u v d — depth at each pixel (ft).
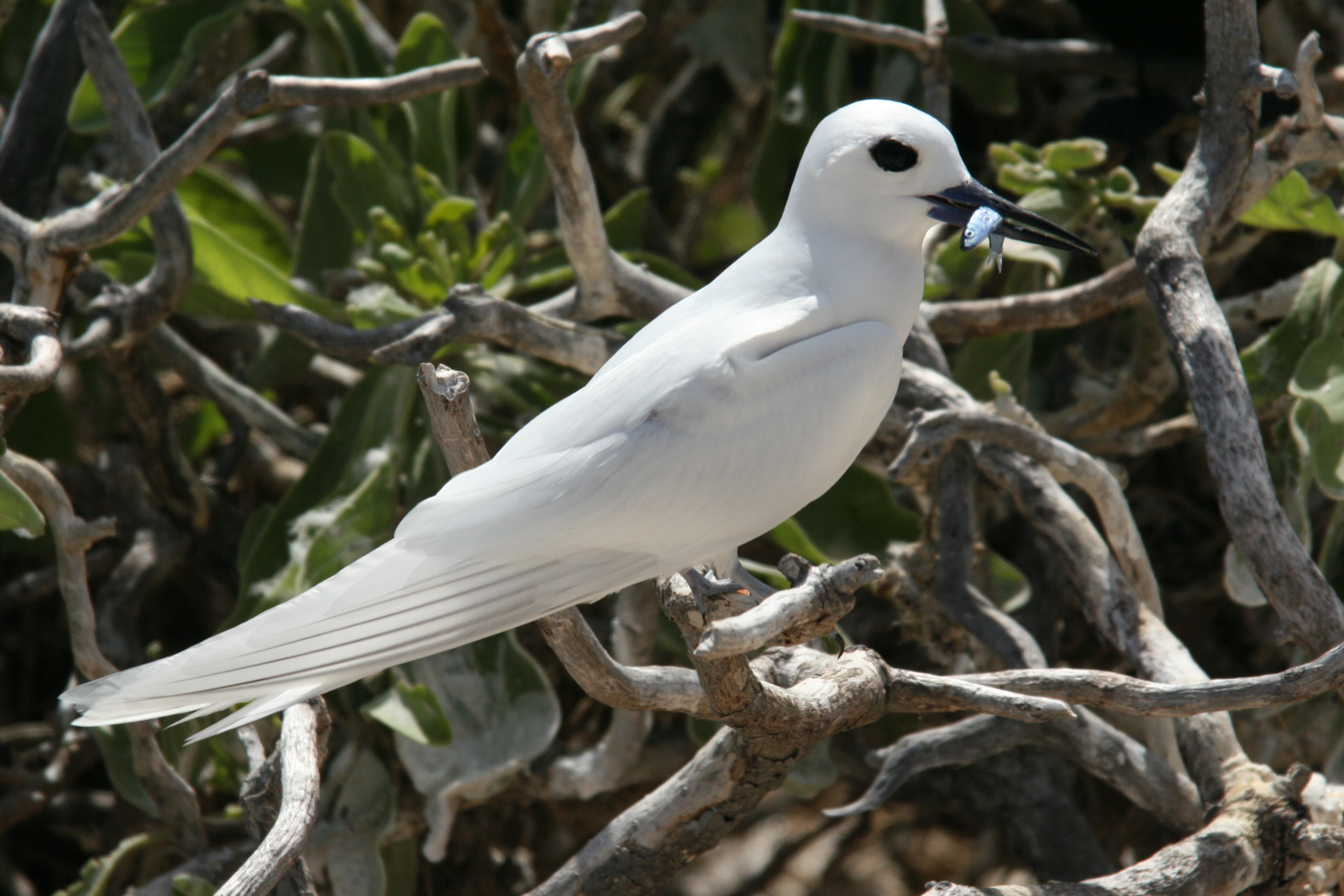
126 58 31.45
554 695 28.17
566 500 18.88
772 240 21.13
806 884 47.93
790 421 19.47
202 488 33.32
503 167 34.35
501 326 26.07
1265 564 21.08
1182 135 37.70
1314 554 33.24
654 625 27.40
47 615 38.88
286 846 17.71
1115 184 28.96
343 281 33.30
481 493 18.65
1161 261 23.41
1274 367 27.53
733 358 19.51
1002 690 19.38
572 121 24.85
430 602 17.98
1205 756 22.61
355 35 34.81
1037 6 41.91
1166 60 34.63
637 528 19.07
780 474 19.56
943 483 26.22
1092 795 34.81
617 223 34.04
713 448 19.27
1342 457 23.13
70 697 15.97
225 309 31.17
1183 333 22.65
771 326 19.89
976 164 42.22
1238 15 23.36
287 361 33.22
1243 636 36.76
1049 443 24.09
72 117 29.91
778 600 15.44
